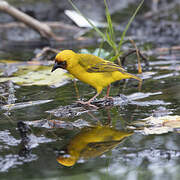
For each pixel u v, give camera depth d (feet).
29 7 77.36
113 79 33.40
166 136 24.22
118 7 84.28
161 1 86.07
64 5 81.51
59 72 43.14
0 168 20.04
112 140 23.72
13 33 67.67
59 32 69.56
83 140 23.73
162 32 66.08
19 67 45.42
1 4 59.41
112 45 41.52
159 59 49.93
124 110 30.19
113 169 19.83
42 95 34.63
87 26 70.23
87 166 20.21
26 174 19.26
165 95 33.96
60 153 21.81
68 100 33.06
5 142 23.56
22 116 28.63
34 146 22.91
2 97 33.78
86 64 32.96
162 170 19.76
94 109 30.78
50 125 26.66
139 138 23.99
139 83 39.01
